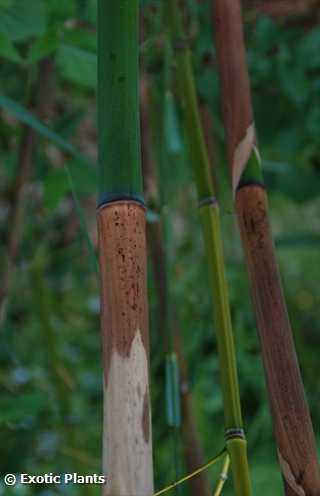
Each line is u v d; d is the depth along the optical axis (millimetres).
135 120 692
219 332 817
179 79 984
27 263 1732
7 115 1765
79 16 1252
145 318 664
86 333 2465
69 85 1707
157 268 1295
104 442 644
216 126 1551
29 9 1081
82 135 1906
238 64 857
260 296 774
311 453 728
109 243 671
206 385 2062
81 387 2135
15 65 1551
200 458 1143
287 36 1573
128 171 681
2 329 1820
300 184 1751
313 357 2176
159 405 1533
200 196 895
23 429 1464
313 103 1596
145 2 1258
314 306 2504
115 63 695
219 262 854
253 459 1811
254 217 797
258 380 1873
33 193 1667
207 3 1511
